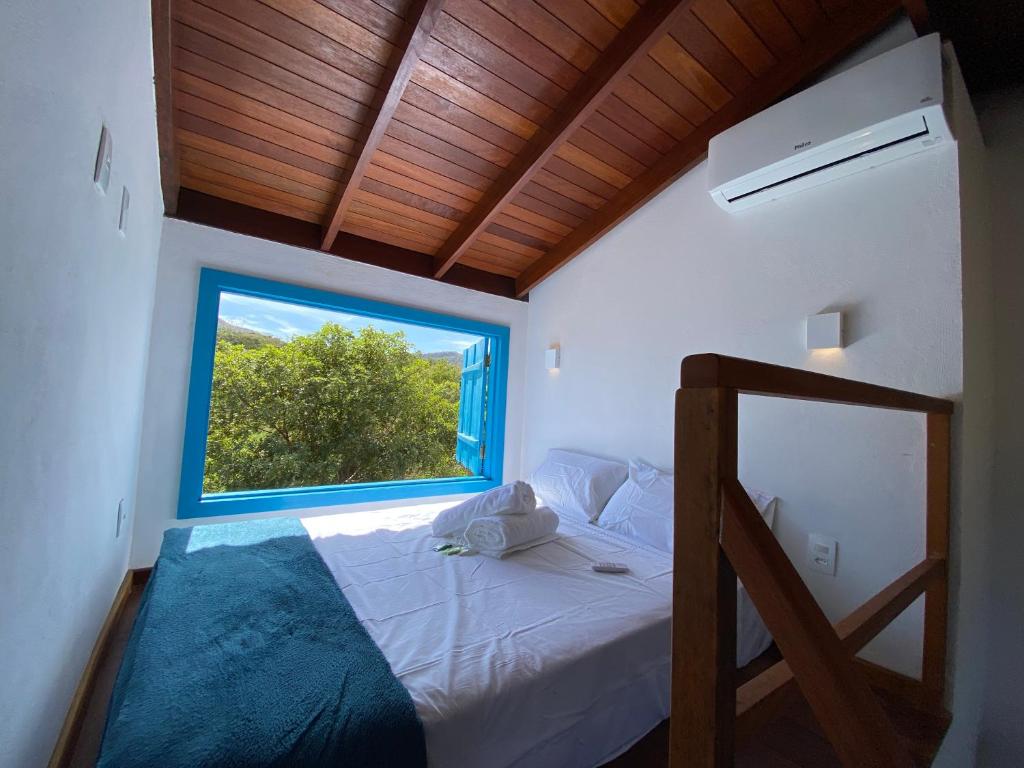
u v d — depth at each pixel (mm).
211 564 1667
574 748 1139
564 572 1768
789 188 1997
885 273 1759
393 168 2482
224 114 2043
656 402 2664
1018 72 1977
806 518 1922
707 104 2268
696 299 2457
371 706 921
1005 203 2010
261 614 1303
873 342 1777
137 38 1360
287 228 2742
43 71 751
